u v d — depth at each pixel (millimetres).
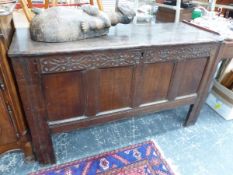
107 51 999
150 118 1720
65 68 974
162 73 1262
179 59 1239
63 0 1725
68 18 1002
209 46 1269
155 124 1654
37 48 907
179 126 1647
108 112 1251
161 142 1475
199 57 1298
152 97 1345
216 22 1631
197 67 1356
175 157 1357
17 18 1393
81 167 1253
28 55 865
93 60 1007
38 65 914
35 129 1099
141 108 1343
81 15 1054
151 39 1162
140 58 1113
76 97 1102
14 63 872
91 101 1150
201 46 1240
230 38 1373
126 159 1318
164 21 2260
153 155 1359
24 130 1149
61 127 1154
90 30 1069
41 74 948
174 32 1355
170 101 1422
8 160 1274
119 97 1229
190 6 2102
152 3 2236
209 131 1608
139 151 1383
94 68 1037
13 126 1100
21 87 945
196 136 1550
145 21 1925
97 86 1111
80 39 1067
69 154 1340
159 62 1193
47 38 973
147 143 1455
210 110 1867
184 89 1427
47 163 1260
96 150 1380
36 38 986
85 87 1083
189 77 1377
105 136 1503
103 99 1187
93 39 1094
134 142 1461
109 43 1040
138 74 1175
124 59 1078
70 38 1022
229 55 1416
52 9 1021
